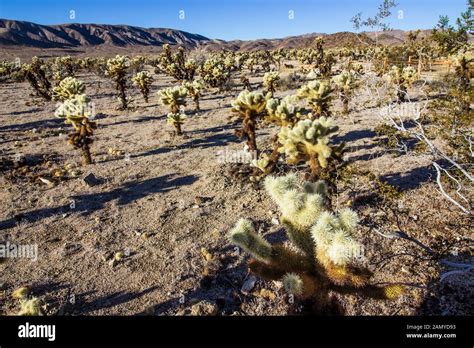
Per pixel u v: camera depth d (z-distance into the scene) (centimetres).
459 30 562
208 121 1434
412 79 1148
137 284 475
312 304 296
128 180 834
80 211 689
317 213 299
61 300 448
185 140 1155
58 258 539
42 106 1870
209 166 886
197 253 537
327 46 4081
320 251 287
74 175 866
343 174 657
